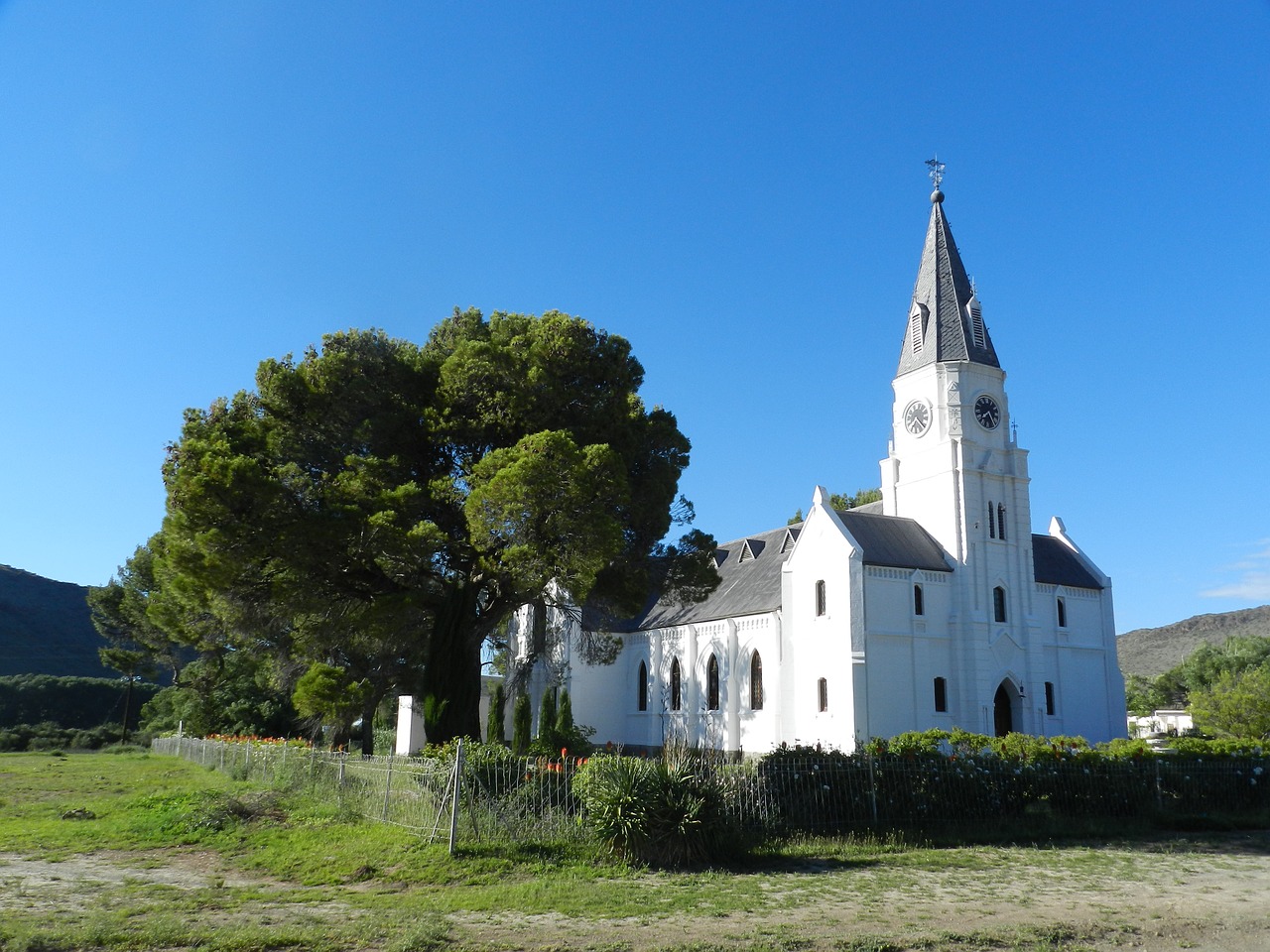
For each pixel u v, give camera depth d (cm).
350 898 1428
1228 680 5556
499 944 1162
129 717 9044
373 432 3111
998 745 2822
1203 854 1989
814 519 4756
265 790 2644
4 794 3131
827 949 1162
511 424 3164
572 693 6134
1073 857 1898
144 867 1712
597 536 2748
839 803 2103
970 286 5309
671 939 1194
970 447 4925
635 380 3575
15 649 11962
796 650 4734
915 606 4609
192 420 3197
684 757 2008
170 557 2870
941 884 1587
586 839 1788
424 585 3209
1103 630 5266
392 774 2033
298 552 2817
